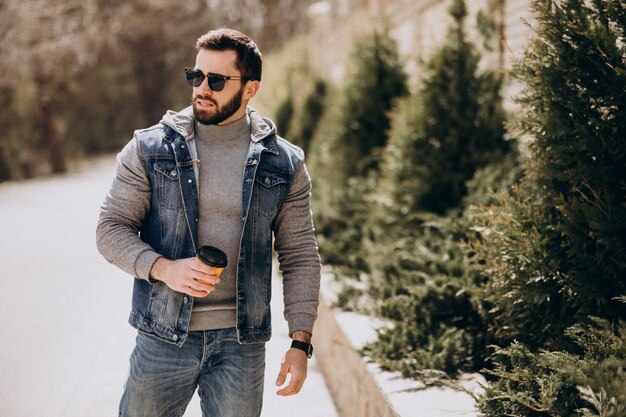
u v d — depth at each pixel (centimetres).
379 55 928
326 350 562
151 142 259
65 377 516
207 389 267
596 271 330
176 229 256
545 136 365
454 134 623
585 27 346
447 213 589
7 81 2789
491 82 638
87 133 4938
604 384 253
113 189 259
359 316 525
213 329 260
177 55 5541
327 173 945
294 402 483
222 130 263
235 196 260
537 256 353
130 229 257
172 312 255
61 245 1093
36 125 3162
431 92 648
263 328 267
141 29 4772
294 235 277
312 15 2292
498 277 377
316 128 1348
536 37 372
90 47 3184
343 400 475
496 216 386
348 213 829
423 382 390
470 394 341
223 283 261
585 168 344
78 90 3819
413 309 471
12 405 464
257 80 263
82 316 684
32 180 2742
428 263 530
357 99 923
